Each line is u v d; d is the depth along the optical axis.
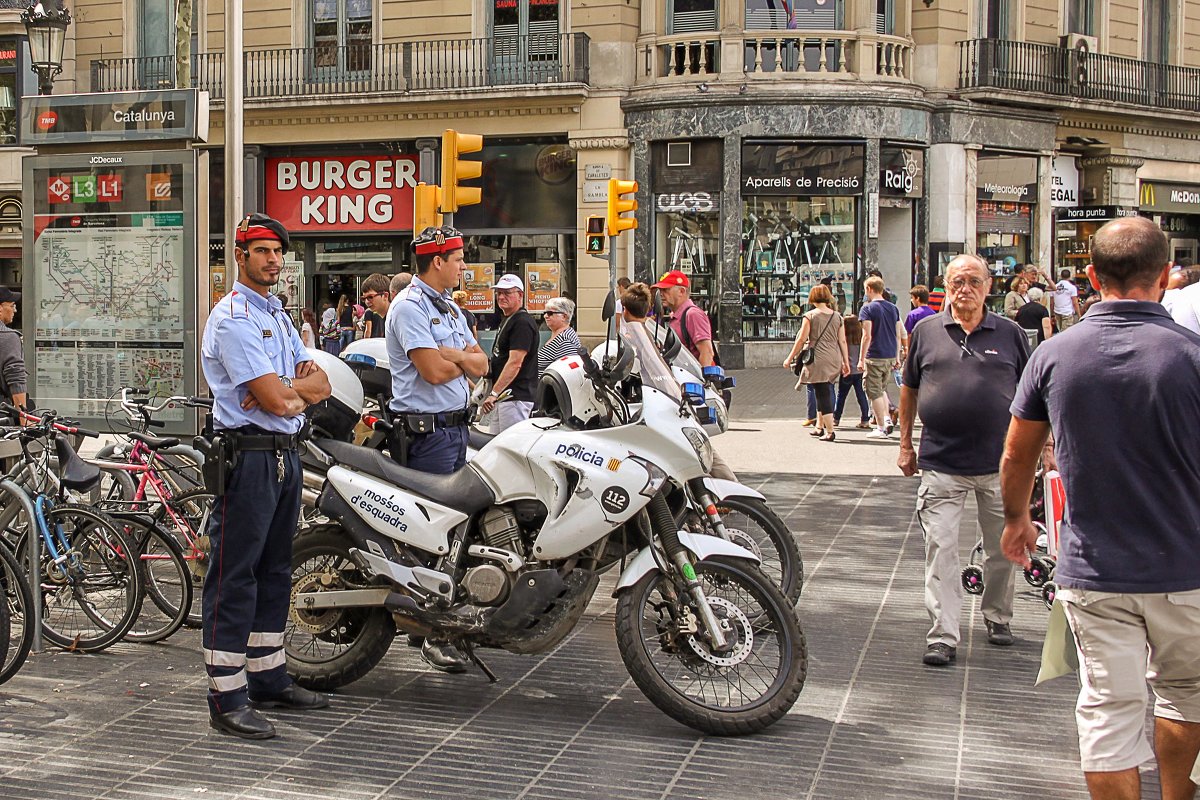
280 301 5.62
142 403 7.61
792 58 25.81
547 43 26.86
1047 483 6.52
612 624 7.11
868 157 25.84
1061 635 4.30
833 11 26.14
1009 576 6.66
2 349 8.86
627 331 6.49
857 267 26.14
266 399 5.29
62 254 10.89
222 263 28.86
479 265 27.89
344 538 5.86
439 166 27.62
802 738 5.28
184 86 15.81
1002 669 6.29
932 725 5.45
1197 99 30.77
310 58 28.23
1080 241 29.62
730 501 7.21
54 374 10.94
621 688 5.96
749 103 25.55
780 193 25.84
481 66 27.17
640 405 5.48
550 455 5.41
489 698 5.80
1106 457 3.90
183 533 7.06
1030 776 4.88
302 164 28.55
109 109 10.69
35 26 16.20
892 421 17.09
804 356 15.81
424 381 6.61
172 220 10.62
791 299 26.23
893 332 16.20
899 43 26.41
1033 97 27.69
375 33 27.95
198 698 5.79
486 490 5.55
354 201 28.34
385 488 5.67
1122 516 3.90
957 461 6.45
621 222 17.23
